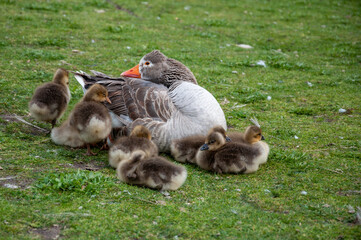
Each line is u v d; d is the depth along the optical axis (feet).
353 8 81.00
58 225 16.90
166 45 52.49
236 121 32.94
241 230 17.57
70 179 20.03
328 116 34.96
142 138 22.76
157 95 26.27
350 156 26.94
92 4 69.56
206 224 17.85
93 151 25.94
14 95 33.17
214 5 77.87
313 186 22.40
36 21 56.03
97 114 23.91
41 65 41.06
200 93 26.32
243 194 21.09
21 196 18.72
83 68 41.81
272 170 24.50
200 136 24.99
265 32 63.16
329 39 60.95
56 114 27.45
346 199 20.86
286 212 19.42
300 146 28.55
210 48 53.31
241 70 46.32
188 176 23.03
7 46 45.50
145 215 18.15
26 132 27.43
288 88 41.65
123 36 54.29
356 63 51.19
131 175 20.48
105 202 19.01
